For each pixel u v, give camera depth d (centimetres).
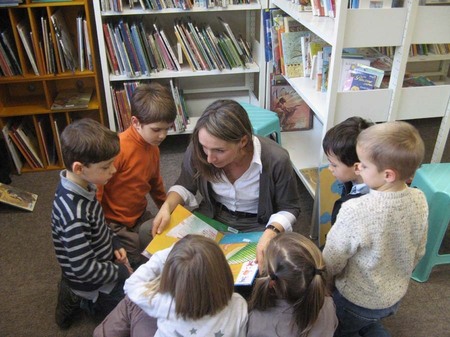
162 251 138
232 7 268
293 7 241
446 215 185
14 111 278
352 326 155
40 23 266
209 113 141
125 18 286
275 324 121
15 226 240
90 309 175
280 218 163
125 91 280
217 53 283
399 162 119
